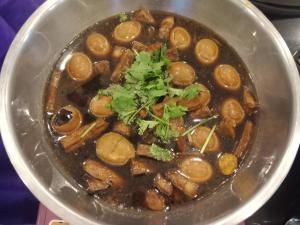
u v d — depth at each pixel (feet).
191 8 1.14
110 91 0.98
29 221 1.09
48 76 1.06
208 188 0.95
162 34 1.09
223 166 0.96
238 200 0.88
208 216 0.87
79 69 1.04
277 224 1.00
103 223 0.80
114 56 1.06
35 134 0.96
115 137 0.95
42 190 0.81
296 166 0.98
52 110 1.01
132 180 0.94
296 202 0.98
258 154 0.99
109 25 1.13
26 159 0.85
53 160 0.96
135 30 1.10
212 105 1.02
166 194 0.93
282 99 0.98
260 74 1.07
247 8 1.04
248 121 1.03
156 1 1.15
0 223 1.09
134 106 0.95
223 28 1.12
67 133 0.98
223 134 1.00
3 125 0.86
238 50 1.11
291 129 0.90
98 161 0.95
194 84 1.02
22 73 0.96
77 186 0.94
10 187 1.08
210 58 1.07
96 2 1.10
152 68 0.96
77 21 1.09
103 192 0.93
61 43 1.08
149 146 0.94
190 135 0.97
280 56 0.98
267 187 0.84
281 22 1.12
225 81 1.05
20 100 0.95
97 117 0.99
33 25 0.98
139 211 0.91
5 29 1.08
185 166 0.95
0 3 1.10
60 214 0.79
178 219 0.89
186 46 1.09
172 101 0.96
